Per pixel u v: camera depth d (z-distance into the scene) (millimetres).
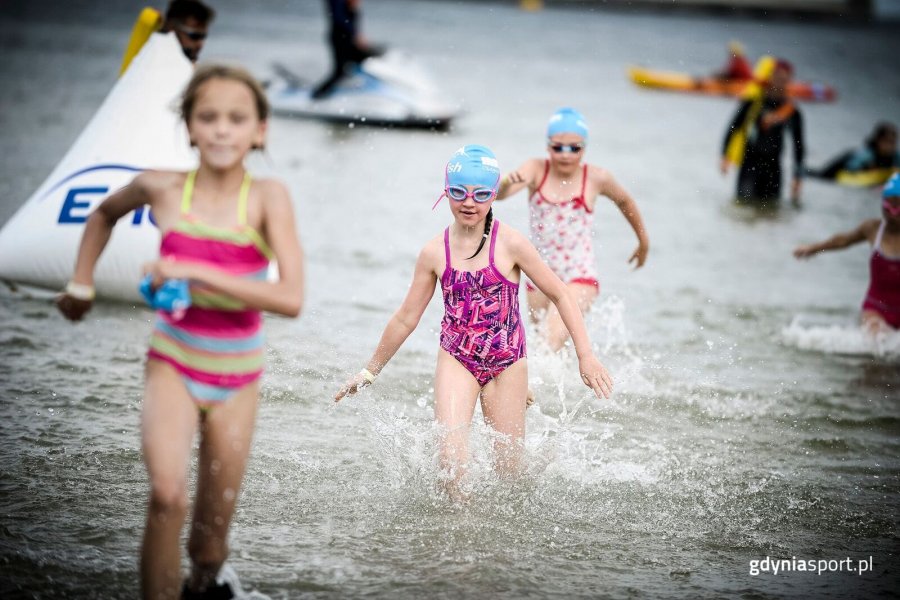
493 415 15602
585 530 14391
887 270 24859
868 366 23000
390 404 18750
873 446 18188
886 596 12969
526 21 159125
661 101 78188
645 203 42188
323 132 53719
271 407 18328
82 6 123375
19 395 18109
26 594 11797
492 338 15375
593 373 14961
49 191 23531
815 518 15172
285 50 90750
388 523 14227
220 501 11266
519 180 21078
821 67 116188
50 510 13945
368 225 34188
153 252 23125
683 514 15070
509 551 13633
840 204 44688
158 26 24000
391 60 58844
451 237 15320
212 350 10945
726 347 23797
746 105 43844
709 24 177625
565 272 21406
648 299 27734
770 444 18031
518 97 74438
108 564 12617
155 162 23250
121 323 22516
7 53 77250
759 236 37375
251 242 10984
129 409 17828
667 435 18141
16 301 23547
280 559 13055
